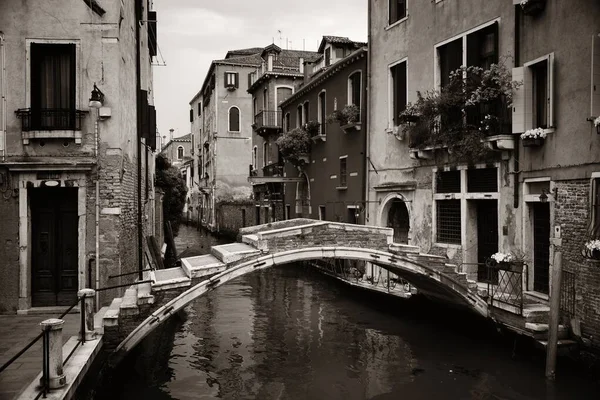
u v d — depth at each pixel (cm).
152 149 1638
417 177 1325
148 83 1769
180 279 838
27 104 929
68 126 941
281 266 2197
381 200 1495
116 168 952
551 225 900
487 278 1119
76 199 962
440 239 1248
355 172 1662
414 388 812
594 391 766
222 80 3741
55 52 954
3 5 927
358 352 995
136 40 1235
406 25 1386
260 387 820
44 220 959
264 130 2677
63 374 521
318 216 2012
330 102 1888
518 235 998
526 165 973
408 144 1362
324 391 804
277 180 2216
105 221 948
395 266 1005
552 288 793
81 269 943
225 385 827
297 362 940
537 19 948
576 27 854
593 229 798
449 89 1130
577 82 849
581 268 831
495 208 1094
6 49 928
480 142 1044
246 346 1040
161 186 2191
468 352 980
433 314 1234
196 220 5119
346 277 1588
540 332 853
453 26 1207
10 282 926
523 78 963
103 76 949
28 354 662
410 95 1369
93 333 708
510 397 759
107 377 740
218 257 946
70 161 933
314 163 2066
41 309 931
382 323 1210
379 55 1514
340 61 1730
